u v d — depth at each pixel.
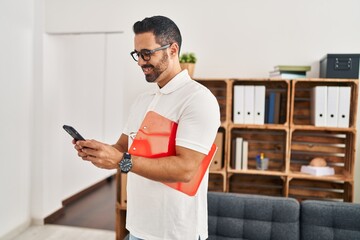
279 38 2.76
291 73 2.50
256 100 2.53
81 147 1.02
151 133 1.16
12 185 3.07
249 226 2.06
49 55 3.34
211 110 1.11
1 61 2.85
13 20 2.97
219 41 2.85
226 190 2.62
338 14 2.66
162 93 1.21
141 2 2.99
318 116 2.45
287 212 2.04
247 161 2.77
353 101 2.42
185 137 1.08
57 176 3.62
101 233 3.20
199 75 2.90
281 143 2.78
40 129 3.30
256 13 2.78
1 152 2.91
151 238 1.18
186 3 2.90
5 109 2.93
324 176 2.48
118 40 4.61
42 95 3.28
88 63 4.40
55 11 3.16
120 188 2.75
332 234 1.98
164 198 1.16
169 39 1.14
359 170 2.68
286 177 2.52
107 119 4.82
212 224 2.10
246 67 2.82
